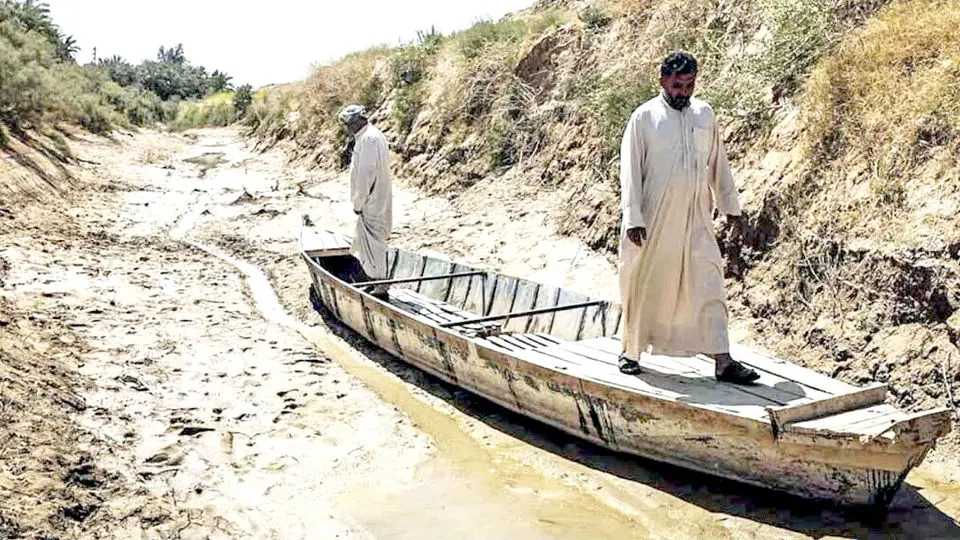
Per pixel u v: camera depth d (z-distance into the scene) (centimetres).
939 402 641
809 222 824
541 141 1484
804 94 939
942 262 681
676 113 603
